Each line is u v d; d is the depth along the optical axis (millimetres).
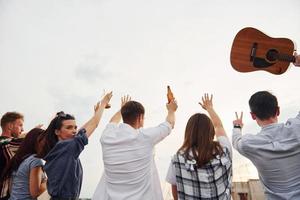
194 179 2127
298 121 2115
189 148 2209
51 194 2414
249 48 2688
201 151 2148
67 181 2422
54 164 2434
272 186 2143
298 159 2061
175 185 2305
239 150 2232
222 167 2139
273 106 2207
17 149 3045
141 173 2307
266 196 2197
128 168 2291
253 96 2293
